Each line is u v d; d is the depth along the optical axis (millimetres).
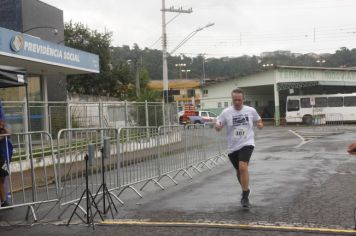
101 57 44250
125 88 45812
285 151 18547
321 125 45719
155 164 10586
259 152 18578
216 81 58531
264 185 10070
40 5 22375
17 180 10422
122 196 9359
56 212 8008
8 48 14594
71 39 43969
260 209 7590
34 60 16047
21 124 13664
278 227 6348
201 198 8805
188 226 6617
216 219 6984
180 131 12305
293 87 50625
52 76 22641
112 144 9125
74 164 8227
